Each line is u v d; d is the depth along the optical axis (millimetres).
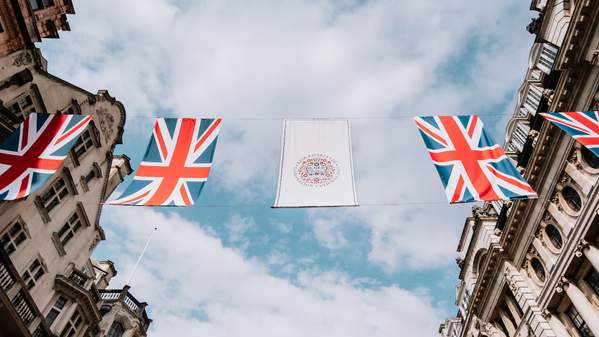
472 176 13469
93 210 26625
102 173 27312
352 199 12656
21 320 17672
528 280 24234
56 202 23141
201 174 13773
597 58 17984
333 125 14742
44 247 21922
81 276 25172
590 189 18781
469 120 15320
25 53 20656
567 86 19906
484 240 29875
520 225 24938
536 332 21859
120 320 28984
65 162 23531
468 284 32656
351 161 13703
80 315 24422
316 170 13406
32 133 14914
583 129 13969
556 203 21875
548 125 21484
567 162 20922
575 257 19422
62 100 23062
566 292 20219
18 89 20016
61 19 23062
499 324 27328
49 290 22250
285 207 12406
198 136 14938
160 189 13328
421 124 14938
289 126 14633
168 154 14398
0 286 16469
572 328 20172
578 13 18688
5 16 19219
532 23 25453
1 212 19047
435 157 13984
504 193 13000
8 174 13656
